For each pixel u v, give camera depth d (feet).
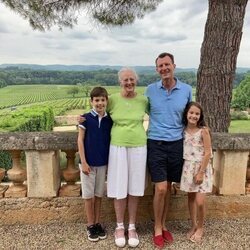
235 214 12.28
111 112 10.18
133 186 10.30
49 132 11.70
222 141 11.48
